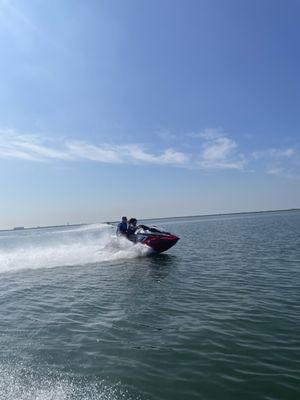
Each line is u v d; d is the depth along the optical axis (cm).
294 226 3894
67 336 636
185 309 789
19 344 600
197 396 420
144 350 561
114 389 438
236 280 1098
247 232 3409
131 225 1845
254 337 603
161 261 1587
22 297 995
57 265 1602
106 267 1484
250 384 445
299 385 438
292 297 860
